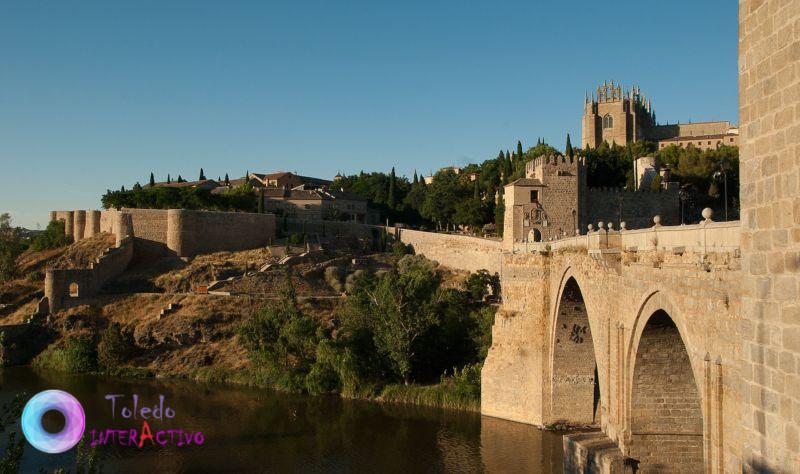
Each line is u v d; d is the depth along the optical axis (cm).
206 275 11975
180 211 13075
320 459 5822
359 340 8506
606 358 3859
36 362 10075
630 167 12256
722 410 2300
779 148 1455
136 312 10781
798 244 1384
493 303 9700
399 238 14438
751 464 1559
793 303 1400
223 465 5716
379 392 7956
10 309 11419
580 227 9606
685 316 2625
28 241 15575
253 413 7375
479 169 19250
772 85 1484
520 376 6431
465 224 15562
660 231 2945
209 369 9288
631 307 3344
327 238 14512
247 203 15925
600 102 17700
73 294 11494
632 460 3391
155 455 5969
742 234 1622
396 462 5669
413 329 8138
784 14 1435
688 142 17050
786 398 1422
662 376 3341
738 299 2177
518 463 5362
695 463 3378
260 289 11325
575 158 9550
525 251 6538
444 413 7131
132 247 12750
